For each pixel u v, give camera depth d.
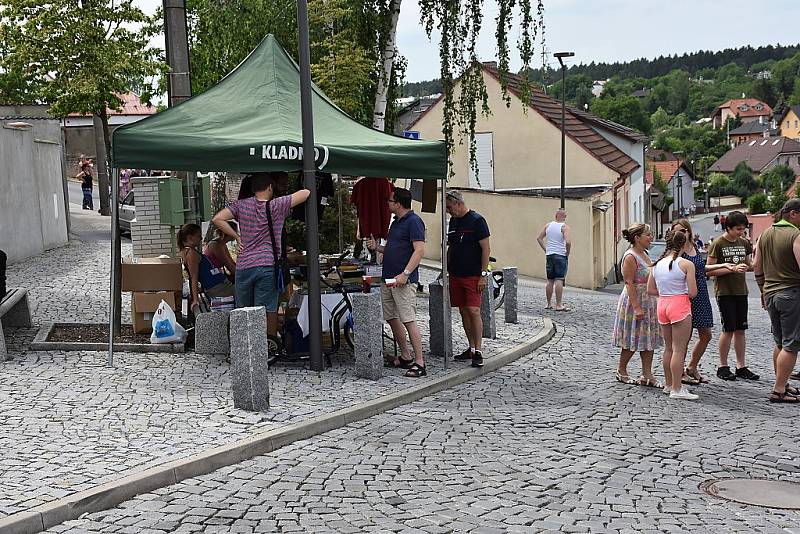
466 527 5.86
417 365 10.35
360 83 19.66
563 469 7.24
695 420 9.05
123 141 10.02
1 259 10.71
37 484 6.18
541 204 31.45
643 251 10.64
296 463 7.19
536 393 10.16
